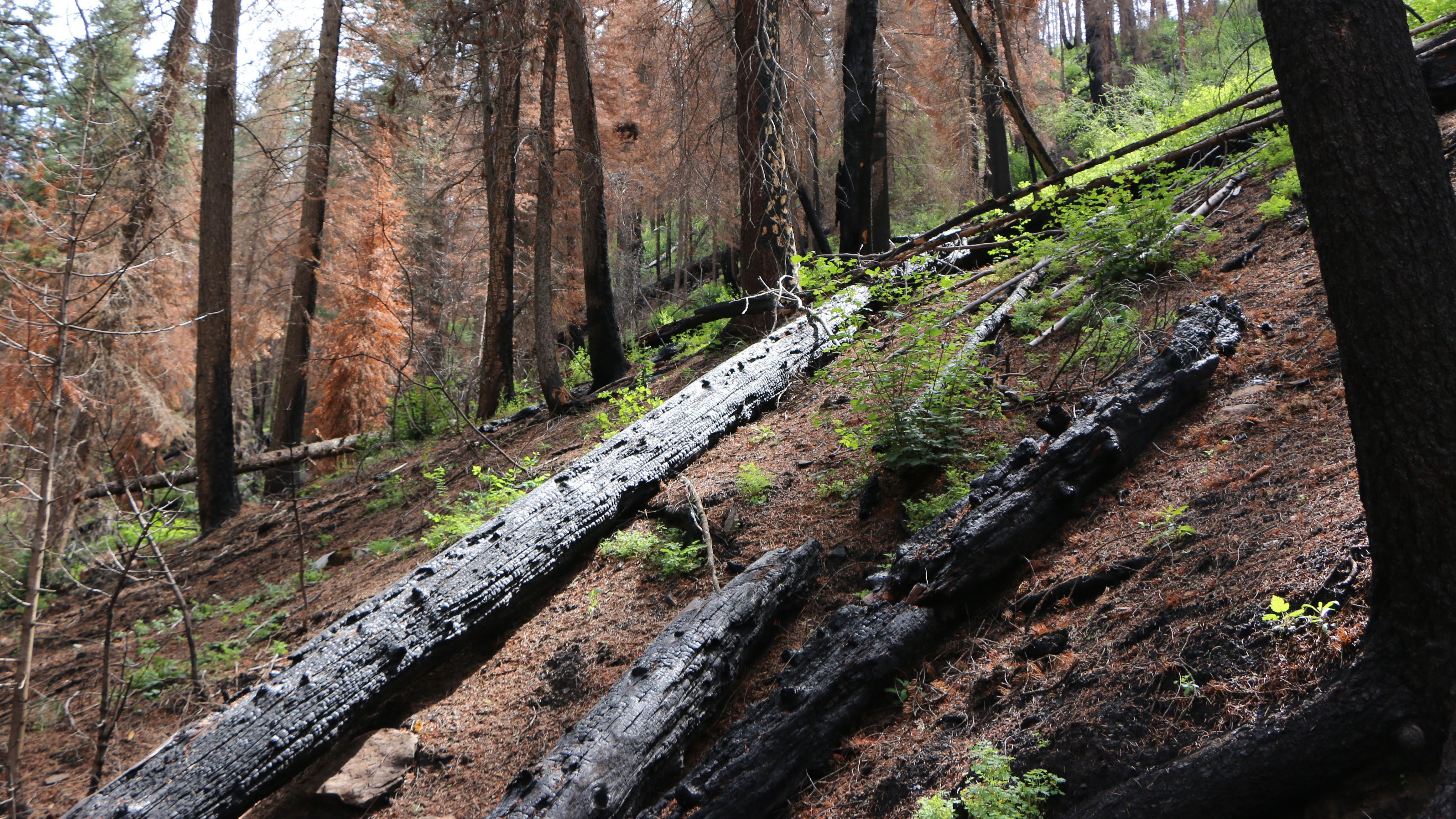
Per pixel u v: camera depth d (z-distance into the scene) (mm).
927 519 4980
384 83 18094
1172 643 3244
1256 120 7902
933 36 16359
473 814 4535
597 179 11680
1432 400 2506
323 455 15789
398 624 5047
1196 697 2980
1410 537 2518
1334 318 2762
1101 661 3424
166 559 12602
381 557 8938
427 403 15570
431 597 5234
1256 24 14914
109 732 5688
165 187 14281
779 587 4910
